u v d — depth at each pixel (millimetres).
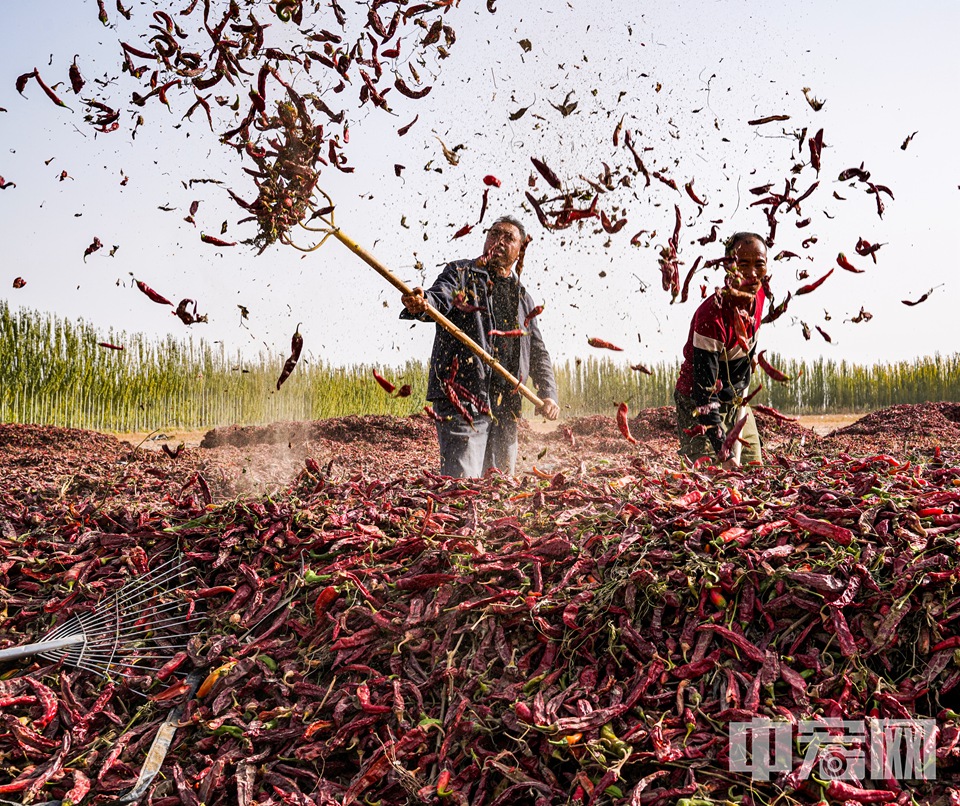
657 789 2387
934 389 20000
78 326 16328
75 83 3551
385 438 13547
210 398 17125
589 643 2898
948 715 2492
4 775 2910
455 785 2555
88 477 7105
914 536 2941
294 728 2840
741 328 4344
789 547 3002
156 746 2881
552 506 3811
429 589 3248
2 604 3805
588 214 3654
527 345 5512
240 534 3912
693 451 5195
